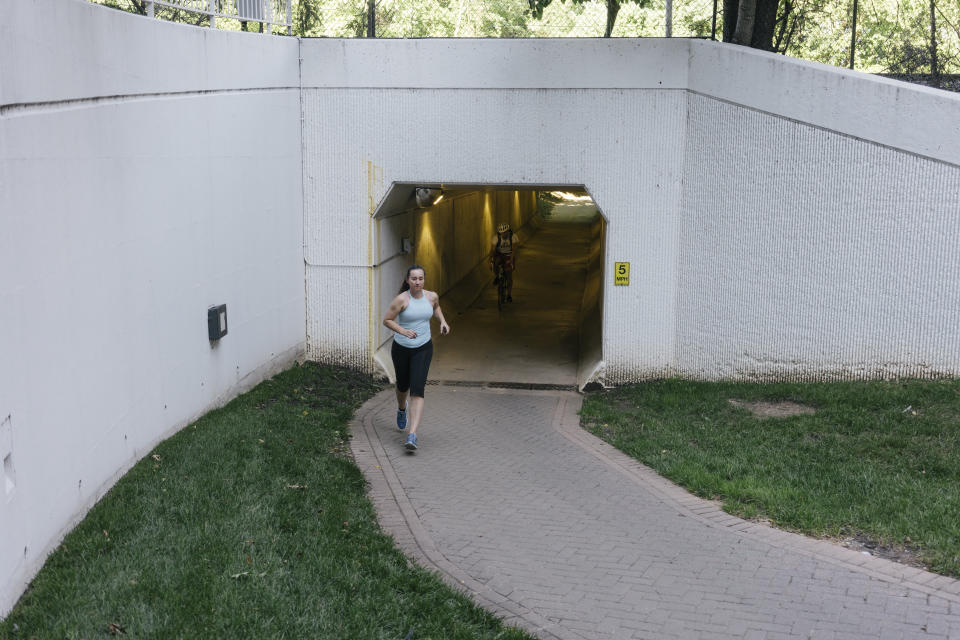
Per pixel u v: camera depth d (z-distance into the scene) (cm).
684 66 1061
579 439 913
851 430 862
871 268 1007
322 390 1080
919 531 620
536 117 1102
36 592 474
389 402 1074
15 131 491
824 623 509
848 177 1001
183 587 487
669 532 652
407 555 605
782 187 1033
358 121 1141
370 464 813
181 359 813
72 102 583
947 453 771
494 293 1992
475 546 627
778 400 1005
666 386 1092
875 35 1386
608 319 1137
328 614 486
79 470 580
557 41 1081
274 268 1079
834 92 988
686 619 518
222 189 914
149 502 609
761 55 1017
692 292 1102
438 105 1119
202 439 774
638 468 810
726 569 584
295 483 704
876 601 534
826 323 1037
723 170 1059
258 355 1036
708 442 866
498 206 2527
